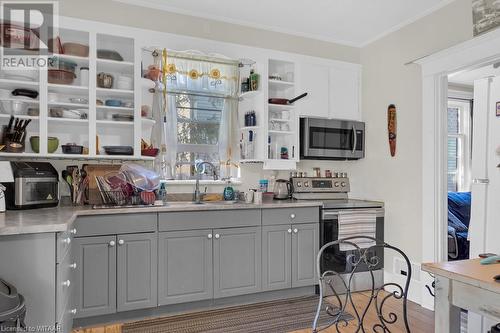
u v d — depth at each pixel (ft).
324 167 13.35
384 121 12.19
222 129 11.76
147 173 9.87
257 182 12.31
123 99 10.51
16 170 8.08
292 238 10.66
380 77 12.46
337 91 12.82
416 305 10.37
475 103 10.53
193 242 9.43
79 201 9.59
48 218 6.61
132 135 10.55
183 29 11.07
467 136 17.21
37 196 8.45
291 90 12.31
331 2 10.34
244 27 11.90
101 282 8.46
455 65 9.67
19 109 8.90
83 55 9.58
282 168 11.85
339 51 13.30
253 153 11.89
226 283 9.80
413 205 11.00
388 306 10.27
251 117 11.75
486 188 10.06
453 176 17.25
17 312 4.62
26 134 9.36
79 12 9.89
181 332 8.43
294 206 10.66
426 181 10.52
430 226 10.37
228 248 9.84
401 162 11.48
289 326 8.80
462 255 13.75
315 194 12.58
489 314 4.16
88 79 9.66
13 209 8.05
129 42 10.51
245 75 12.01
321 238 11.01
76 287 8.20
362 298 10.79
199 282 9.49
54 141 9.30
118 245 8.63
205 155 11.58
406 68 11.38
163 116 10.84
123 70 10.52
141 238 8.87
